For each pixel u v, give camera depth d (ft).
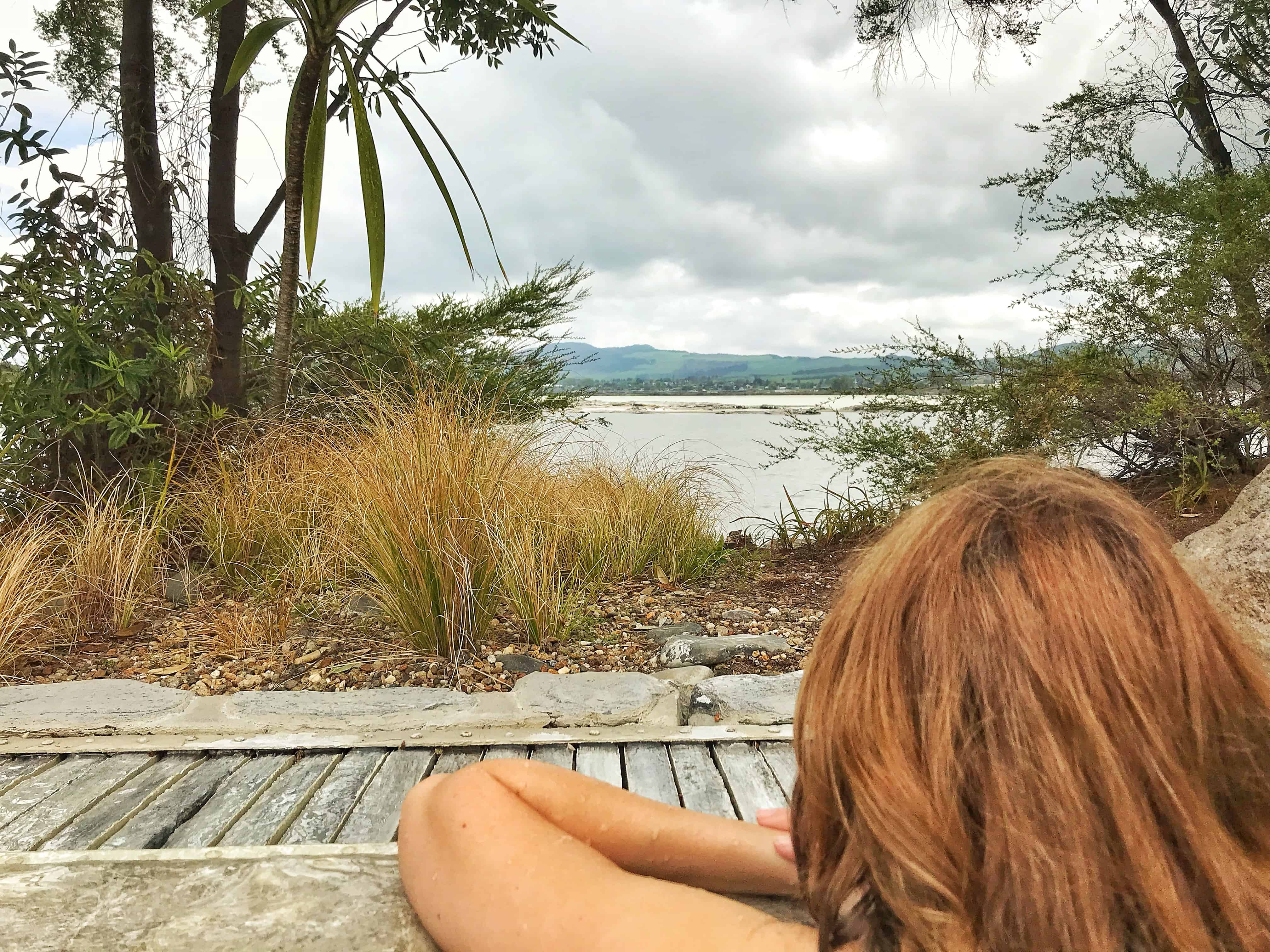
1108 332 21.35
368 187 17.94
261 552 16.87
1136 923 1.78
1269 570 8.14
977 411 22.52
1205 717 1.86
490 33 22.41
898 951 2.04
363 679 12.34
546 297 28.86
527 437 18.66
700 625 15.64
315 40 17.56
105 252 19.21
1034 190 23.29
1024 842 1.78
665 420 59.52
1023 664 1.85
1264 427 18.71
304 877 3.34
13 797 8.74
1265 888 1.82
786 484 35.32
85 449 18.62
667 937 2.21
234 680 12.33
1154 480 21.89
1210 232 19.86
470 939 2.49
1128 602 1.87
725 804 8.57
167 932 3.02
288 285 19.38
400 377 23.22
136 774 9.34
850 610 2.14
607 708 10.94
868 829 1.96
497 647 13.73
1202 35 23.43
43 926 3.06
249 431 19.43
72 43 25.00
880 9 27.81
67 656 13.26
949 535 2.06
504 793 2.85
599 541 18.98
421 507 13.30
